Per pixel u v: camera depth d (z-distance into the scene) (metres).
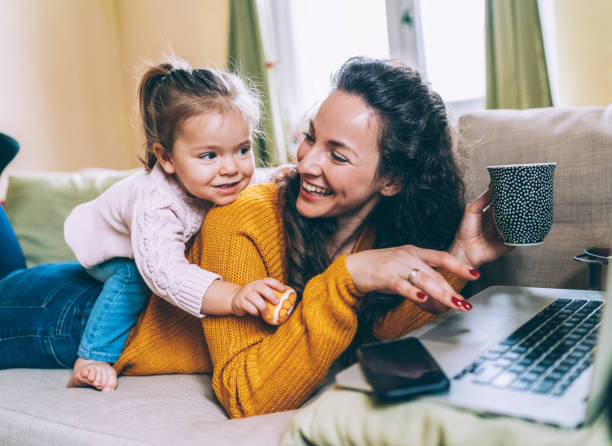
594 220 1.15
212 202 1.20
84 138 3.51
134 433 0.83
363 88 0.93
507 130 1.26
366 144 0.92
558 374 0.59
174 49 3.54
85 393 1.04
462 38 2.85
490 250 0.98
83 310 1.25
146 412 0.91
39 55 3.25
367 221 1.11
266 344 0.89
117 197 1.23
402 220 1.05
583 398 0.53
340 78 0.97
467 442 0.53
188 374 1.17
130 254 1.23
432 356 0.66
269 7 3.37
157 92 1.11
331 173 0.93
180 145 1.07
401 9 2.94
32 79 3.21
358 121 0.91
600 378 0.50
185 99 1.05
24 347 1.26
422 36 2.95
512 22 2.44
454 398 0.56
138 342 1.14
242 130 1.08
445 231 1.06
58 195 1.93
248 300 0.87
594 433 0.50
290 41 3.37
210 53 3.41
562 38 2.44
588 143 1.17
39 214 1.91
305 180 0.96
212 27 3.37
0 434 0.96
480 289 1.26
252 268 0.97
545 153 1.20
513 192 0.80
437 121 1.00
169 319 1.13
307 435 0.63
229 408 0.92
